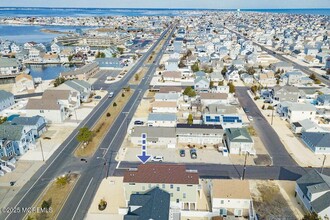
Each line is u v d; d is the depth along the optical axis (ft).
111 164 203.72
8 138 210.38
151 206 136.87
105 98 349.61
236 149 217.97
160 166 165.68
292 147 230.48
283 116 291.58
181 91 352.28
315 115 276.82
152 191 151.33
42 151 218.59
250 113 302.04
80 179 185.68
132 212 138.92
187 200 156.97
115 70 493.77
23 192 171.53
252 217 146.61
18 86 387.96
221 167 200.34
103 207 158.40
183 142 236.02
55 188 175.83
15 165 200.44
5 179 184.14
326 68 507.71
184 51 649.20
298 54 620.08
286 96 330.95
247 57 561.02
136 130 237.45
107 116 290.97
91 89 371.35
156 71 487.61
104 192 172.65
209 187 173.17
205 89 379.55
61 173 192.03
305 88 388.98
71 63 566.77
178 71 449.06
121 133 253.44
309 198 152.97
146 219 128.57
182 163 204.95
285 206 161.07
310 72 490.08
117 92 373.81
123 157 213.25
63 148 225.56
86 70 438.40
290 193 172.55
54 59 572.51
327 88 370.12
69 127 264.52
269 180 185.37
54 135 247.91
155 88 387.55
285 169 198.80
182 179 155.53
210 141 234.38
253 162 207.41
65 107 302.04
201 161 207.92
